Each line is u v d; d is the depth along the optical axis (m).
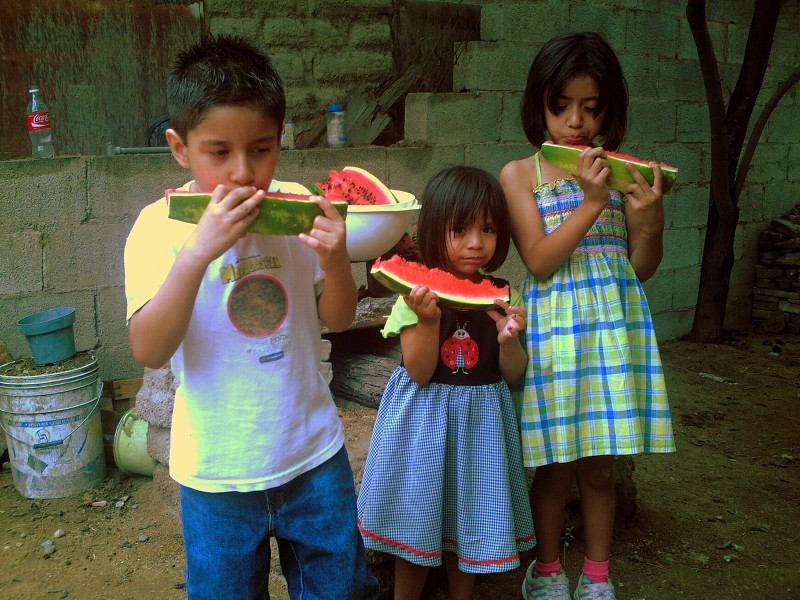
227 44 1.69
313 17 5.39
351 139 5.31
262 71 1.66
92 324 4.28
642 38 6.33
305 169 4.72
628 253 2.72
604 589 2.58
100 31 4.73
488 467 2.35
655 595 2.94
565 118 2.43
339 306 1.85
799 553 3.27
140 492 3.79
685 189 6.96
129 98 4.89
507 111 5.62
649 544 3.31
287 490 1.84
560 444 2.43
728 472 4.14
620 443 2.42
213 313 1.75
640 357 2.53
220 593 1.83
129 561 3.16
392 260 2.26
